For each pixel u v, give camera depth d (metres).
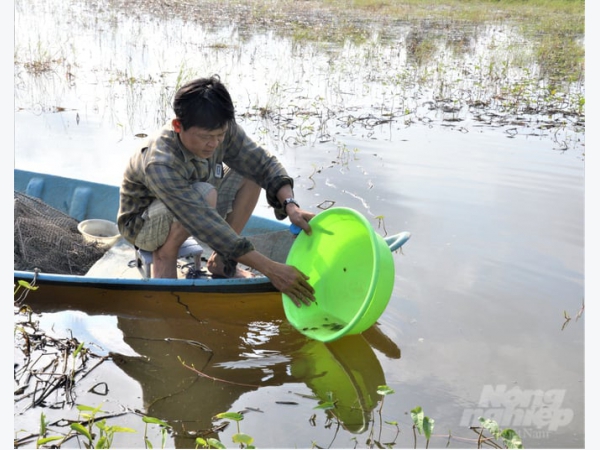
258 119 6.25
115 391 2.66
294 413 2.56
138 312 3.29
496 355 2.95
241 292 3.38
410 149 5.58
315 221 3.27
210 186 3.17
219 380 2.77
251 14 12.71
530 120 6.54
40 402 2.56
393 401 2.65
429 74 8.13
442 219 4.24
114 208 4.23
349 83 7.80
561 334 3.10
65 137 5.52
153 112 6.24
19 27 9.80
